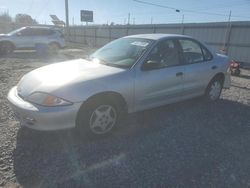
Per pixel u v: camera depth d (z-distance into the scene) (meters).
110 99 3.83
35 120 3.39
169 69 4.58
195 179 3.02
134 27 23.30
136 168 3.18
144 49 4.37
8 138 3.80
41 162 3.23
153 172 3.12
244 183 2.99
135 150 3.62
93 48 24.30
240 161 3.46
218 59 5.75
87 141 3.79
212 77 5.59
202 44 5.45
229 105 5.83
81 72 3.87
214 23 16.20
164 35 4.89
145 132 4.20
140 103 4.25
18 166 3.12
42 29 17.03
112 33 26.94
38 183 2.83
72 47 24.52
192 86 5.12
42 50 15.40
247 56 14.55
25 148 3.54
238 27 14.87
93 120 3.73
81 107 3.55
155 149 3.67
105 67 4.14
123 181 2.92
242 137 4.20
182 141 3.95
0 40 15.72
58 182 2.86
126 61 4.25
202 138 4.09
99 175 3.01
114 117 3.98
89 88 3.57
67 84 3.50
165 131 4.27
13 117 4.59
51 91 3.40
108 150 3.58
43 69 4.23
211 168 3.25
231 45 15.39
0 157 3.29
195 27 17.50
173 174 3.09
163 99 4.61
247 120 4.96
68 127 3.50
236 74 11.40
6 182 2.83
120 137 3.99
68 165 3.19
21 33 16.33
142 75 4.15
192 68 5.02
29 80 3.87
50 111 3.33
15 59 13.38
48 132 3.98
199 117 4.96
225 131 4.39
